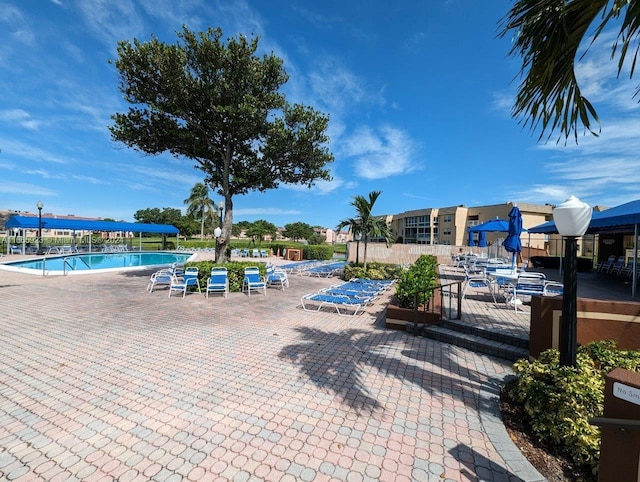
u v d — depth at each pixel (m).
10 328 5.95
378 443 2.77
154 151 11.37
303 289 11.05
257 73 10.02
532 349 4.17
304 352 4.96
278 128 10.30
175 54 9.15
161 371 4.19
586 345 3.81
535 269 16.44
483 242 17.98
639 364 3.19
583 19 2.73
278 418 3.14
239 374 4.13
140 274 14.09
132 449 2.64
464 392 3.72
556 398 2.74
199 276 10.14
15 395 3.52
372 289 9.24
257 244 37.12
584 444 2.38
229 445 2.71
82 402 3.38
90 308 7.61
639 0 2.21
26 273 13.81
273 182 12.73
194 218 49.84
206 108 10.68
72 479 2.30
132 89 9.95
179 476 2.35
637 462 1.65
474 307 7.55
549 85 3.15
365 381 3.99
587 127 3.12
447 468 2.47
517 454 2.60
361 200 13.89
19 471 2.37
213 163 12.29
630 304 3.83
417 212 48.62
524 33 2.93
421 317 6.25
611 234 16.56
